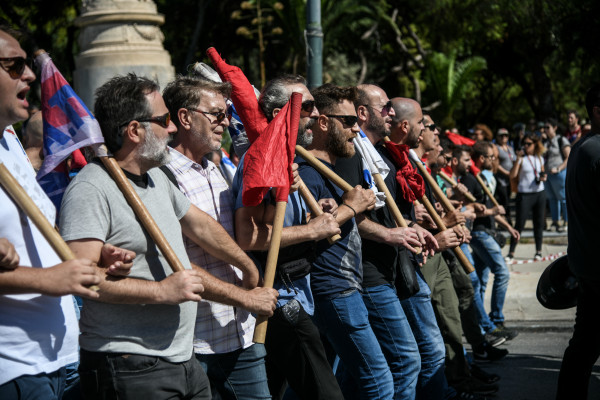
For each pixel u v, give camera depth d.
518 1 19.47
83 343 2.59
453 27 21.86
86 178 2.54
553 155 12.52
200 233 2.96
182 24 21.59
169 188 2.90
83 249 2.45
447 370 5.06
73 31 19.48
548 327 7.09
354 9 19.69
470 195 6.22
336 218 3.49
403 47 24.02
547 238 12.15
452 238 4.51
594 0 18.50
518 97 31.34
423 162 5.47
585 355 4.07
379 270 3.97
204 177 3.22
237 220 3.19
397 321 3.95
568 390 4.10
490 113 30.22
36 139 3.85
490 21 20.94
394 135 4.74
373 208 3.86
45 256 2.47
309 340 3.38
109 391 2.54
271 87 3.50
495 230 6.64
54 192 3.27
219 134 3.17
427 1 21.72
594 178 3.92
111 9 7.79
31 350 2.37
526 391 5.30
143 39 7.95
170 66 8.19
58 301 2.50
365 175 4.04
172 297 2.51
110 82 2.69
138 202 2.57
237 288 2.92
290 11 17.38
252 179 3.02
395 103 4.75
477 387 5.21
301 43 17.59
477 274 6.82
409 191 4.38
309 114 3.54
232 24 20.28
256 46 20.56
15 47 2.34
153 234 2.57
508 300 8.11
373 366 3.68
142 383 2.56
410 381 3.95
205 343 3.10
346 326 3.66
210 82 3.19
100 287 2.41
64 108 2.61
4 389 2.31
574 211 4.06
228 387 3.22
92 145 2.59
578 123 14.37
